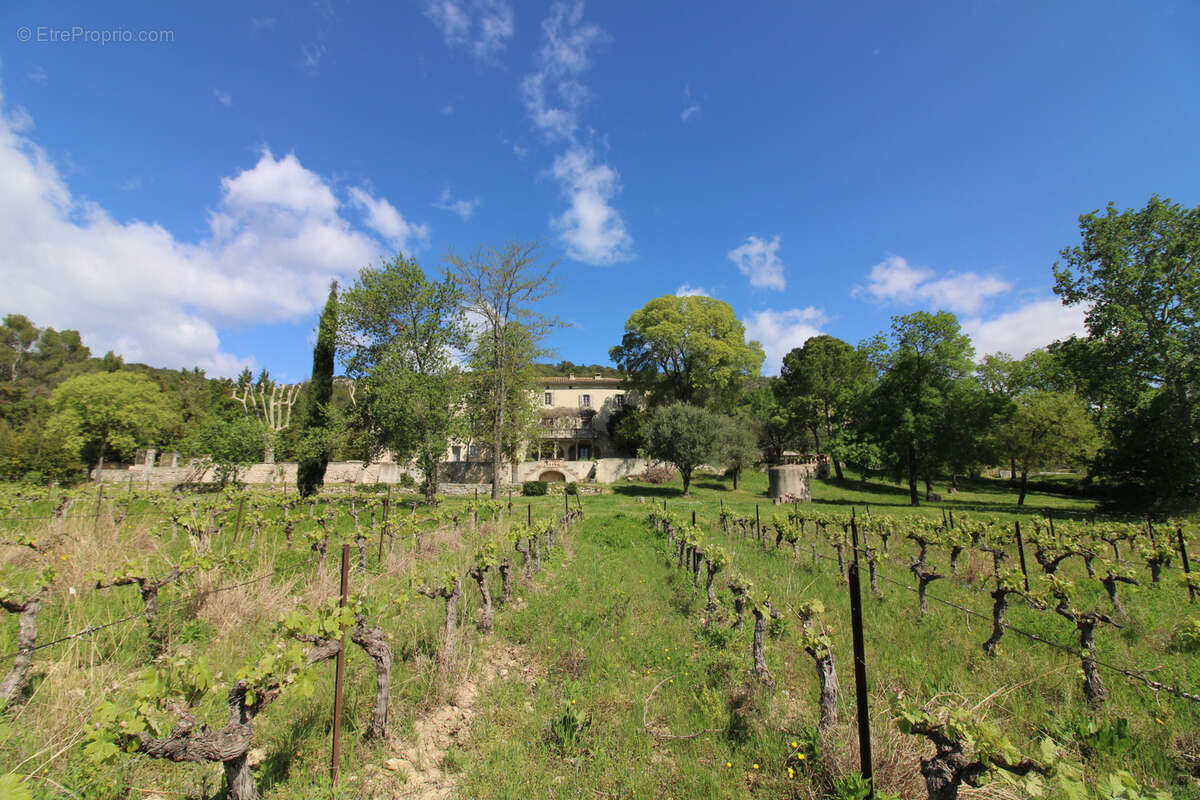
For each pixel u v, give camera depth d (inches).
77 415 1459.2
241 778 134.4
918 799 145.4
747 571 427.8
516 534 401.1
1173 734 182.9
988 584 386.6
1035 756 164.1
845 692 209.6
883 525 591.5
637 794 150.3
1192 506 888.3
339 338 1062.4
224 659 220.7
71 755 147.2
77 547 331.3
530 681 226.2
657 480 1601.9
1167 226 893.8
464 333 1040.2
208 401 2263.8
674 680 222.7
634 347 1798.7
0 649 211.3
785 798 150.7
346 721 184.1
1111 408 1080.8
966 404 1133.1
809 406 1784.0
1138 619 317.7
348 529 601.6
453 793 151.7
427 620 283.3
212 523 492.4
